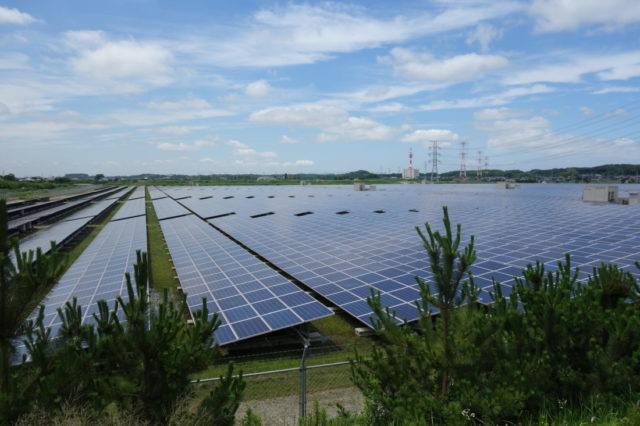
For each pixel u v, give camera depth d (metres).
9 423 7.95
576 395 8.69
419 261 32.12
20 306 8.48
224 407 9.50
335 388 16.84
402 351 9.93
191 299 27.36
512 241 37.50
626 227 39.72
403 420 8.41
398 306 23.66
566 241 35.78
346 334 24.05
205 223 66.38
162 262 45.78
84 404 8.94
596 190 69.25
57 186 188.75
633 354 8.33
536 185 159.00
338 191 139.88
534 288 10.64
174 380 9.27
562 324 8.90
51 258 8.95
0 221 8.34
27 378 8.83
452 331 9.38
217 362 20.81
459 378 9.02
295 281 34.72
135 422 8.67
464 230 45.31
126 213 90.00
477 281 26.59
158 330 9.03
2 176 186.25
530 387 8.41
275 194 132.12
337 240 44.16
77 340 9.22
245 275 31.16
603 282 11.41
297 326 24.05
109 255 42.12
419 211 65.69
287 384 17.36
